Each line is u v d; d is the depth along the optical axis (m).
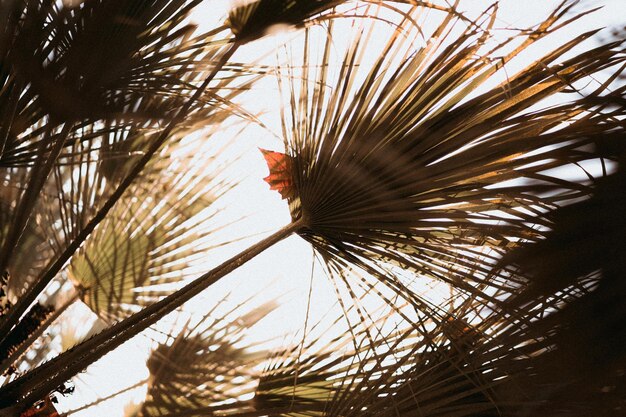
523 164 2.32
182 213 3.11
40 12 2.14
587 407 1.42
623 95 2.04
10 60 2.21
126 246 3.16
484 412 2.37
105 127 2.63
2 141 2.39
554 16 2.37
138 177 3.11
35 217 3.10
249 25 2.50
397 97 2.53
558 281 1.41
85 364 2.68
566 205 1.45
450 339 2.43
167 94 2.56
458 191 2.52
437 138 2.49
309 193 2.61
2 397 2.66
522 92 2.48
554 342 1.47
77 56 2.17
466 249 2.45
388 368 2.49
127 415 2.83
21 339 2.98
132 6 2.23
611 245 1.33
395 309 2.49
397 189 2.52
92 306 3.18
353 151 2.54
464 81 2.51
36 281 2.82
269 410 2.60
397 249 2.61
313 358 2.77
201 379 2.83
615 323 1.33
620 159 1.38
